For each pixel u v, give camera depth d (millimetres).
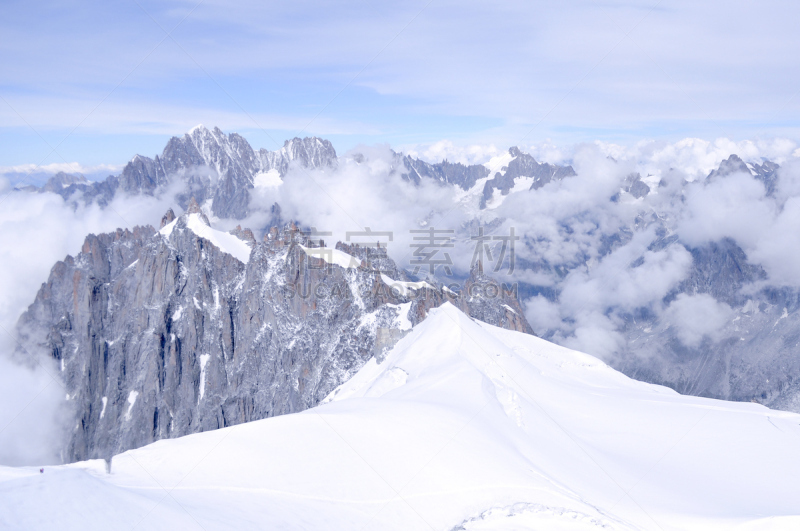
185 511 44500
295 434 68438
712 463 90875
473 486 64188
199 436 65188
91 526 36625
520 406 103000
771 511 71938
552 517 60750
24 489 37250
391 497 58781
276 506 51438
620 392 132875
